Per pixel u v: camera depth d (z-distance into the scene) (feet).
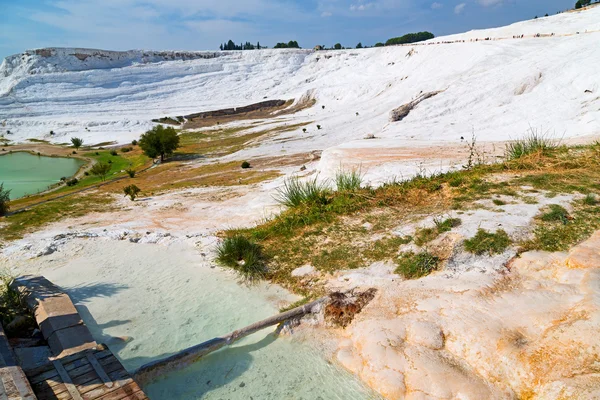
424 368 16.42
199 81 311.88
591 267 19.60
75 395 14.85
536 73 119.03
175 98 287.28
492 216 25.80
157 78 309.22
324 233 28.78
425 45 250.16
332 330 20.36
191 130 209.26
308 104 239.50
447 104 121.90
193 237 35.04
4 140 219.20
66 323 20.45
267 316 22.07
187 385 17.37
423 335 17.93
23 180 136.67
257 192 61.46
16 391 14.24
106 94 279.08
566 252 21.66
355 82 243.40
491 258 22.34
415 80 204.03
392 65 260.01
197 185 86.22
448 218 26.35
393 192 32.96
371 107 186.09
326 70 301.43
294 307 21.91
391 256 24.56
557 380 14.10
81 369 16.44
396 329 18.69
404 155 61.62
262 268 26.78
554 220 24.38
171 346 19.98
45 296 23.25
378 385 16.44
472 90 125.59
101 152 181.68
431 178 35.58
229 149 153.89
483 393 15.01
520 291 19.42
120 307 23.89
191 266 29.25
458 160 53.26
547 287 19.30
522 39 198.70
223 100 278.46
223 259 28.45
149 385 17.35
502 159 45.03
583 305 16.93
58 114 253.24
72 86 282.36
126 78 300.61
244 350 19.48
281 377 17.63
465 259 22.71
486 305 18.80
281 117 216.95
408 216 28.66
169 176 112.16
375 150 67.77
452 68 192.75
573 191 27.68
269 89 293.43
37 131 231.09
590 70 97.91
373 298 21.38
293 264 26.45
